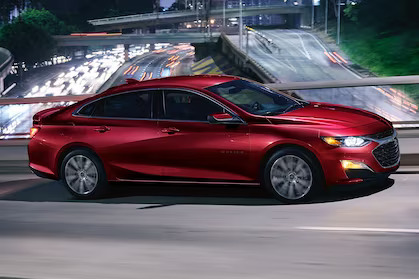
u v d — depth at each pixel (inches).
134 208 367.9
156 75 6530.5
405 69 4003.4
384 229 287.9
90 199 396.8
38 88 6535.4
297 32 5949.8
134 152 379.6
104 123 388.2
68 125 397.1
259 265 246.1
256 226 308.5
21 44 7017.7
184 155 368.8
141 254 270.4
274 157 350.6
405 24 4569.4
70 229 323.6
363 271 231.8
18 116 677.3
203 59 6673.2
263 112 362.9
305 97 603.8
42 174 407.2
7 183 473.7
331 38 5265.8
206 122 366.3
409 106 591.8
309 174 346.0
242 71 4955.7
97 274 245.0
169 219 335.3
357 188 379.6
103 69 7455.7
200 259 258.5
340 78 3946.9
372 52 4407.0
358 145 341.1
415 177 405.4
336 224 302.0
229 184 363.9
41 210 375.6
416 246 259.6
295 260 249.8
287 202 352.2
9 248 290.5
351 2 5733.3
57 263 262.7
